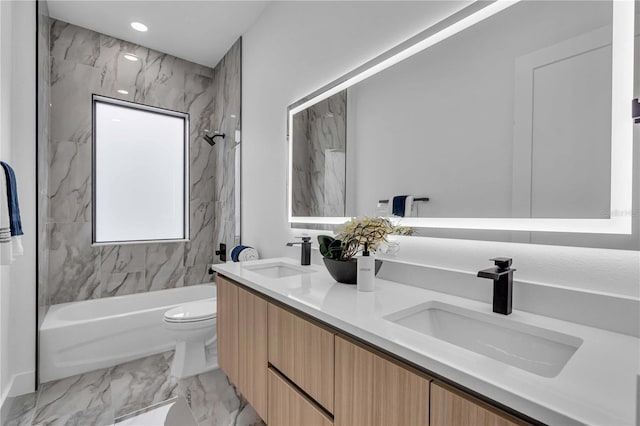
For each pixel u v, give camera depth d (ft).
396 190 4.78
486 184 3.70
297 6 6.94
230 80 10.11
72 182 8.79
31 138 6.57
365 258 4.11
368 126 5.23
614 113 2.79
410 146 4.58
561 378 1.94
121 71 9.59
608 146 2.82
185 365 6.99
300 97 6.86
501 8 3.59
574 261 3.04
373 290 4.12
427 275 4.23
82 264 8.93
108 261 9.35
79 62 8.91
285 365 3.95
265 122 8.20
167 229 10.91
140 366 7.47
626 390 1.80
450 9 4.08
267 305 4.33
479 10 3.72
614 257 2.81
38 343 6.56
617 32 2.78
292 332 3.80
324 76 6.17
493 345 3.08
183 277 10.73
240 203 9.38
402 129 4.69
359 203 5.39
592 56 2.92
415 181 4.51
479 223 3.77
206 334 7.16
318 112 6.31
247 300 4.88
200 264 11.11
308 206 6.61
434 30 4.18
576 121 3.01
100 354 7.33
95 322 7.30
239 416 5.64
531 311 3.22
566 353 2.63
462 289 3.81
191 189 10.95
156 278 10.19
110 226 9.87
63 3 7.93
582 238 2.96
